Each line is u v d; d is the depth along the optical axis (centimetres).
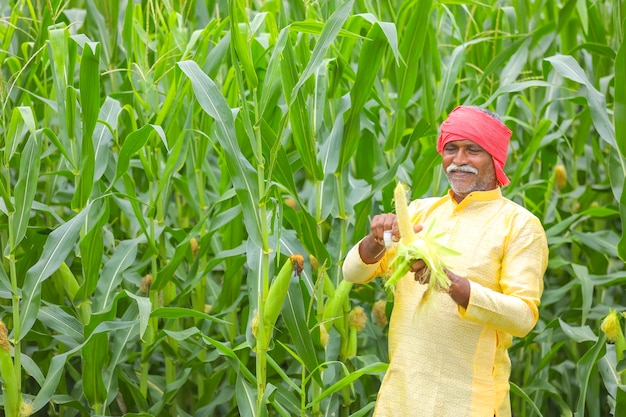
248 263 371
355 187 467
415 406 300
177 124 447
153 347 423
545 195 508
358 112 404
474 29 549
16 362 372
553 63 425
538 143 467
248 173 358
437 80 471
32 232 423
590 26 526
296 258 346
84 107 381
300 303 376
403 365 306
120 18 636
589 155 562
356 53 513
